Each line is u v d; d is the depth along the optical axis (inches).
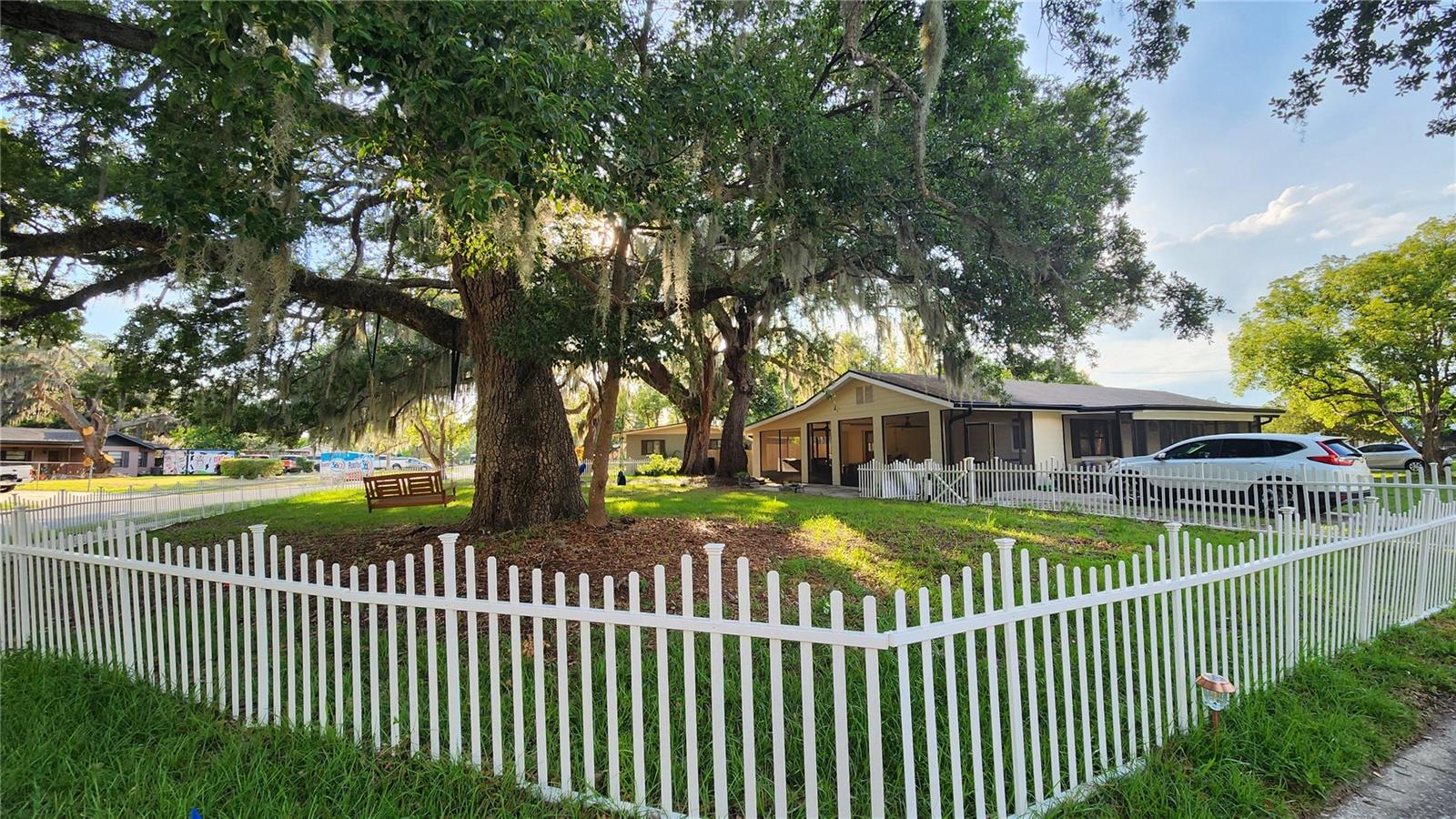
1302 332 1075.3
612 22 224.5
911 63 299.7
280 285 263.3
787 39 287.1
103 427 1596.9
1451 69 217.3
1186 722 127.5
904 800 105.9
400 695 144.3
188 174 186.1
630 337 287.9
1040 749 115.3
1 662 164.2
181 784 109.7
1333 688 145.6
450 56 147.8
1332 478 419.2
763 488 743.1
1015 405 676.7
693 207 243.0
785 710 132.3
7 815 102.0
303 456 2278.5
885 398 741.3
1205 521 384.8
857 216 285.1
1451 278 927.0
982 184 282.8
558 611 110.4
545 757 109.2
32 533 189.2
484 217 147.9
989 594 104.6
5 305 323.3
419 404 684.7
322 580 130.0
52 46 225.1
